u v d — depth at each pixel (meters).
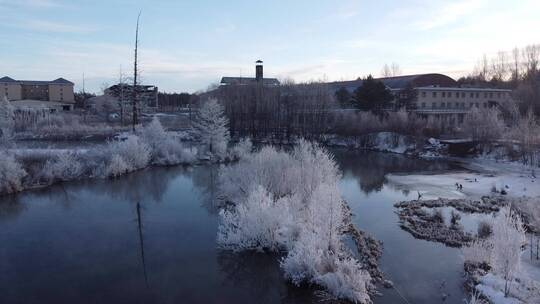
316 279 15.64
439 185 36.09
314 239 16.67
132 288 15.99
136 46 54.66
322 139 68.12
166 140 48.12
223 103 73.44
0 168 31.02
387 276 16.67
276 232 19.25
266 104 72.19
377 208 27.83
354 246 19.91
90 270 17.62
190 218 25.22
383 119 68.12
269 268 17.73
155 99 113.56
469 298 14.80
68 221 24.64
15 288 15.95
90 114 94.19
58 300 15.03
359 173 42.78
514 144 50.44
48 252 19.62
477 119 56.19
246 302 14.98
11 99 122.88
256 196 20.47
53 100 133.00
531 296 13.64
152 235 22.03
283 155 28.78
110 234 22.22
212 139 50.22
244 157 35.47
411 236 21.67
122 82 72.44
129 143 41.97
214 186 34.75
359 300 14.41
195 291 15.80
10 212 26.55
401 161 51.62
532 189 33.06
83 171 37.25
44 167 34.84
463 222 24.19
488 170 44.22
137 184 35.28
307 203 21.86
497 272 15.57
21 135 59.44
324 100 70.94
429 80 92.19
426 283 16.06
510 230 15.48
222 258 18.86
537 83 78.69
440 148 57.59
